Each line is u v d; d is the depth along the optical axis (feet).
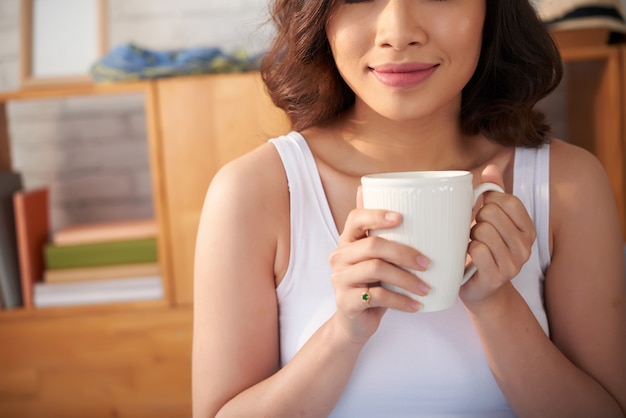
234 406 2.88
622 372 3.07
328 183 3.21
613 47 6.76
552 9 6.85
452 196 2.21
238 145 7.00
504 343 2.80
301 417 2.80
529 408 2.92
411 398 3.07
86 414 7.27
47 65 7.79
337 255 2.39
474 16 2.73
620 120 6.82
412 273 2.29
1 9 8.47
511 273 2.48
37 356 7.25
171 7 8.45
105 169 8.68
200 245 3.14
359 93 2.87
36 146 8.66
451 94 2.80
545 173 3.23
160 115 7.02
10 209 7.48
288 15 3.27
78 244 7.32
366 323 2.52
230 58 7.18
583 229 3.16
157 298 7.22
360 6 2.75
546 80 3.31
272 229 3.15
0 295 7.32
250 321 3.05
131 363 7.21
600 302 3.10
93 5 7.89
